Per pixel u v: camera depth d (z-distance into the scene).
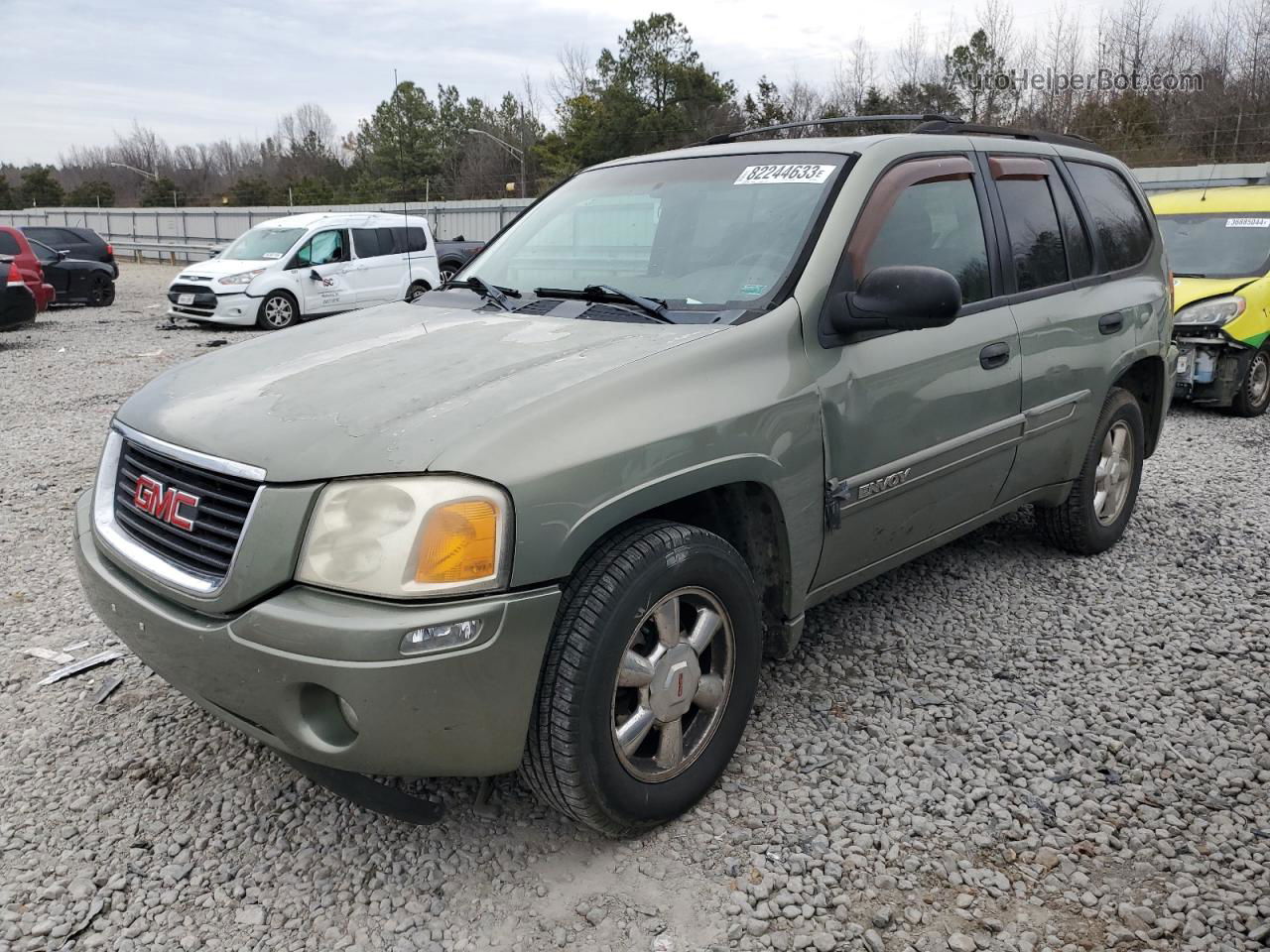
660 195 3.58
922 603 4.26
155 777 3.01
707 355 2.73
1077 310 4.15
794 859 2.61
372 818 2.80
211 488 2.43
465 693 2.23
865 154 3.36
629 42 47.75
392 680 2.16
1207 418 8.48
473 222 34.38
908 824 2.78
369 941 2.35
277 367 2.88
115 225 44.94
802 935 2.35
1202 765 3.07
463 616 2.19
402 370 2.70
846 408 3.05
